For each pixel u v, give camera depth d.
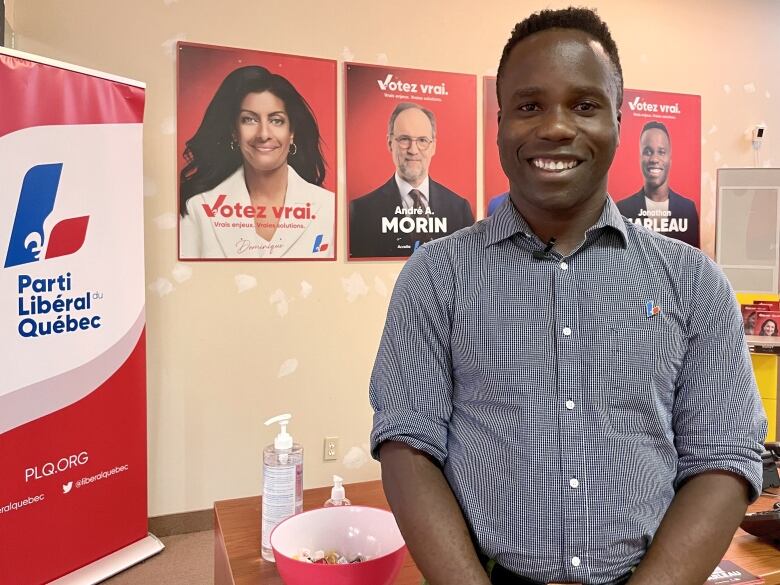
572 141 0.88
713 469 0.89
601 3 3.66
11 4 2.58
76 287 2.27
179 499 2.94
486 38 3.42
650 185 3.82
